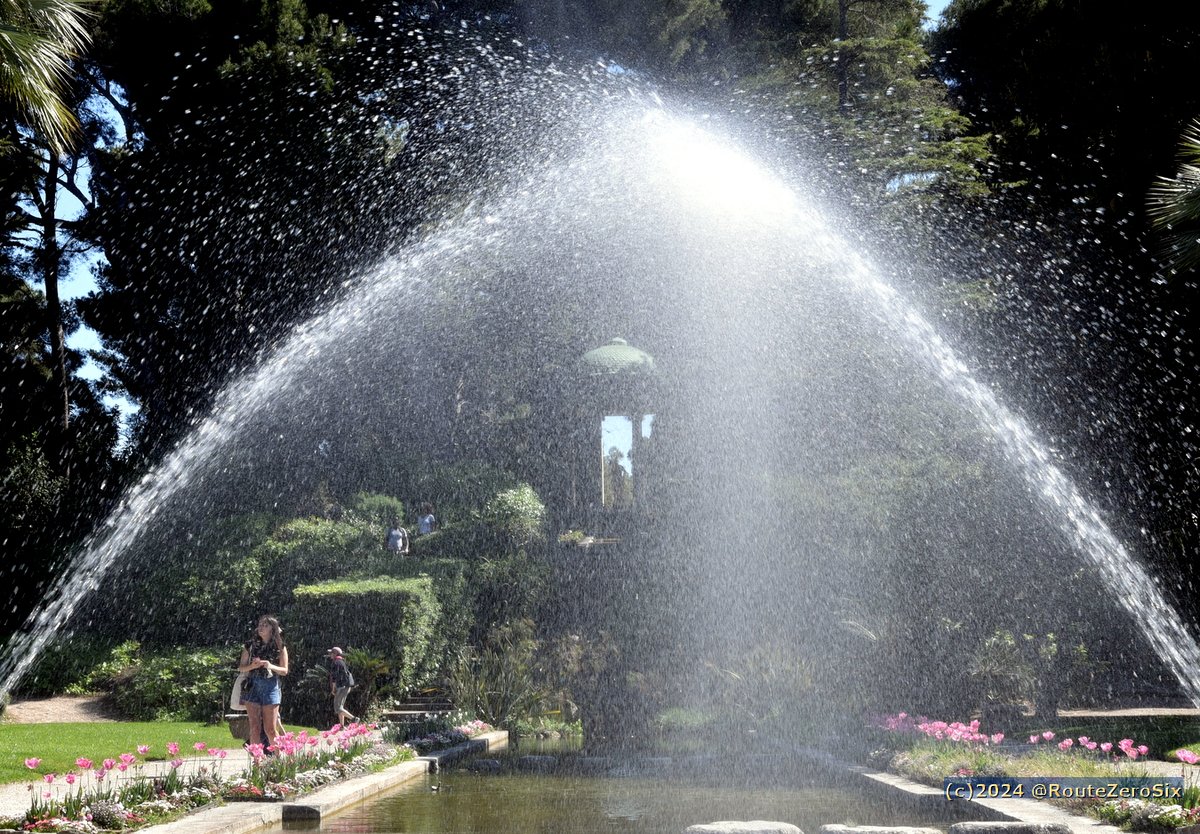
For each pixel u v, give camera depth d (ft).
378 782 32.19
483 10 89.51
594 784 33.83
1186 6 76.64
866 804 29.01
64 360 94.58
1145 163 75.41
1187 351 72.18
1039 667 53.88
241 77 77.36
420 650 58.39
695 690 56.49
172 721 51.80
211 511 78.95
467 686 55.21
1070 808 25.55
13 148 82.64
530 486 85.76
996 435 63.62
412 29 85.71
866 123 89.76
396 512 77.87
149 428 86.58
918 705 52.13
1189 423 70.03
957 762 31.53
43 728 44.57
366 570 67.10
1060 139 81.51
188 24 79.77
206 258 81.61
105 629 67.31
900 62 94.32
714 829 21.63
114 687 57.57
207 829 23.08
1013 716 47.09
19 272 97.50
